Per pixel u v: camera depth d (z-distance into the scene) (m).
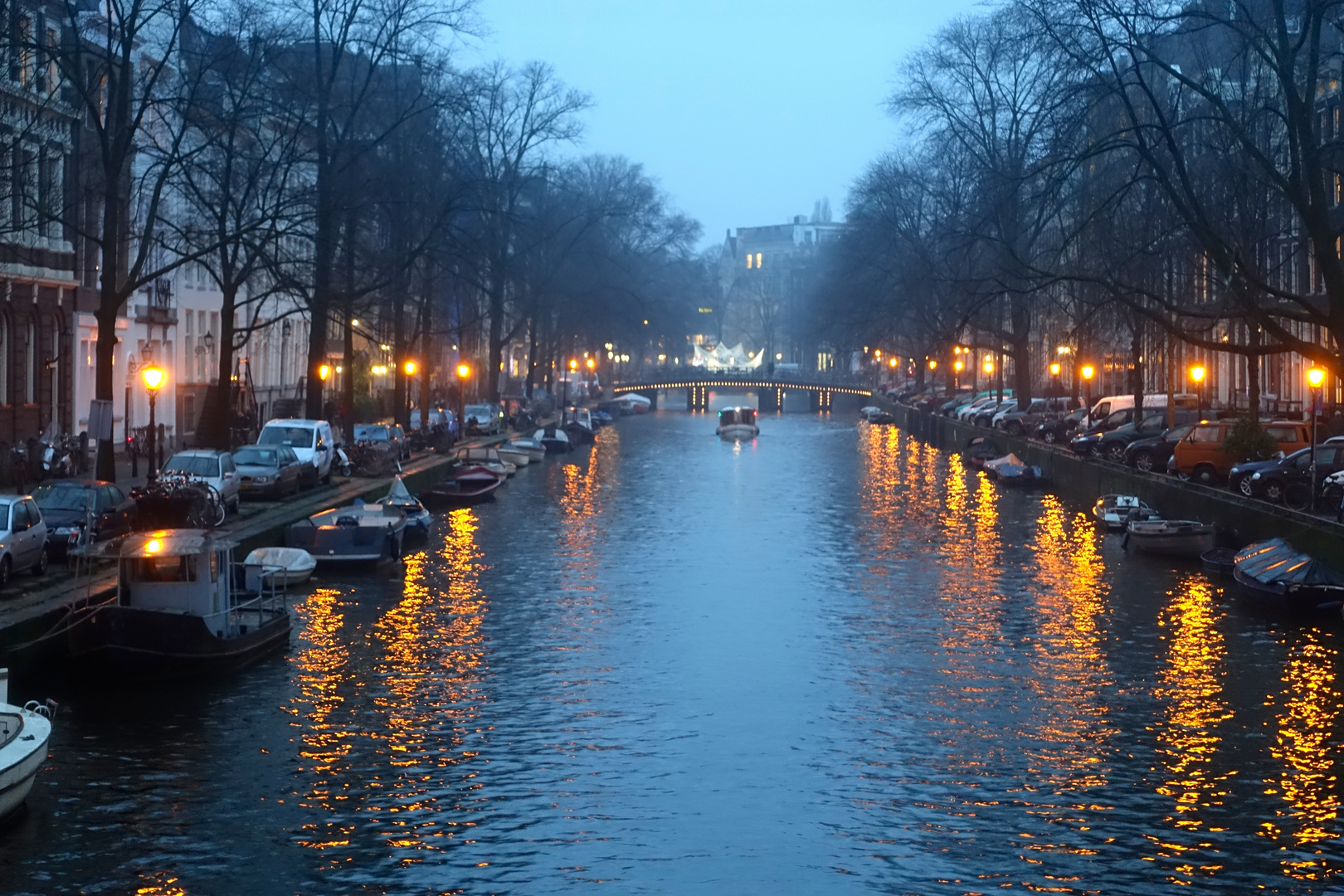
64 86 50.50
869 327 111.06
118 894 18.81
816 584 41.06
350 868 19.80
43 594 28.78
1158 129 40.19
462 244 59.12
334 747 24.75
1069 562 44.59
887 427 131.12
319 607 36.38
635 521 55.97
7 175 40.78
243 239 43.66
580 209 103.75
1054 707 27.72
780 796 22.73
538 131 82.38
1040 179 62.12
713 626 34.91
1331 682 29.20
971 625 35.12
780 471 80.56
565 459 90.50
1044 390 113.12
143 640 27.48
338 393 81.25
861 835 21.14
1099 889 19.30
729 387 170.38
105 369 39.41
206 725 25.70
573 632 34.03
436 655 31.42
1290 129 37.34
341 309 50.66
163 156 51.59
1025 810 22.17
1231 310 42.88
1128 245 47.59
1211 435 52.44
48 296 52.59
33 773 20.78
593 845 20.72
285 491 48.69
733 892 19.23
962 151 76.00
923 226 89.50
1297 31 43.06
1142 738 25.69
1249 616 35.53
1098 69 37.62
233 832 20.91
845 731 26.17
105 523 34.91
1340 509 38.62
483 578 41.44
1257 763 24.23
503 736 25.70
